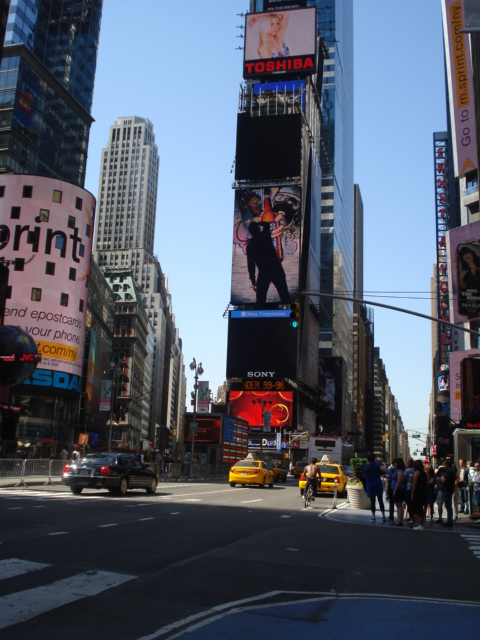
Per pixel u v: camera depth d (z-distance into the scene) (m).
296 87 118.19
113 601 7.43
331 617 7.18
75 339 72.31
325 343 146.88
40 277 70.00
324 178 155.00
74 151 113.44
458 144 48.47
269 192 109.38
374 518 21.30
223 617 6.94
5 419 66.62
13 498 22.09
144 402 180.50
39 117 102.12
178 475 47.44
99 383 102.75
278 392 102.94
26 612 6.74
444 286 83.75
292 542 13.84
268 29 121.56
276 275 105.75
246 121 112.88
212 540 13.18
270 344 103.62
